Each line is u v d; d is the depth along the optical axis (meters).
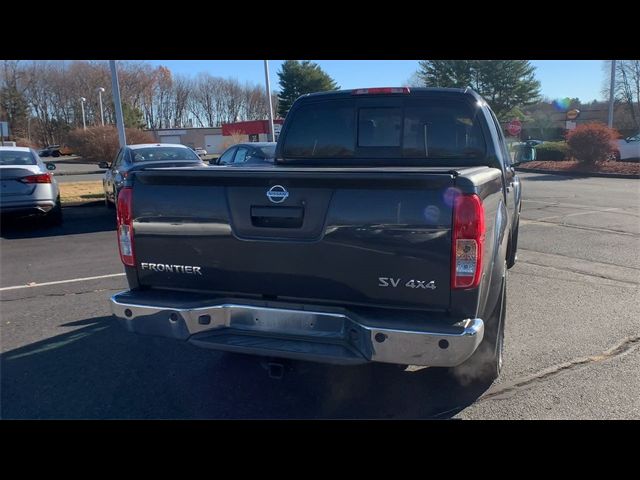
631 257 7.61
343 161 4.75
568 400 3.53
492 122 4.64
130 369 4.08
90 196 15.81
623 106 55.12
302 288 3.11
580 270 6.93
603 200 14.13
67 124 82.38
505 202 4.23
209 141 65.12
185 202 3.26
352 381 3.85
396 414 3.40
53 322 5.12
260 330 3.18
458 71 45.03
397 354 2.84
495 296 3.42
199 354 4.36
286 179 3.01
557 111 60.62
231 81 98.62
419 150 4.53
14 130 80.12
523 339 4.58
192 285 3.38
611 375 3.88
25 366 4.13
